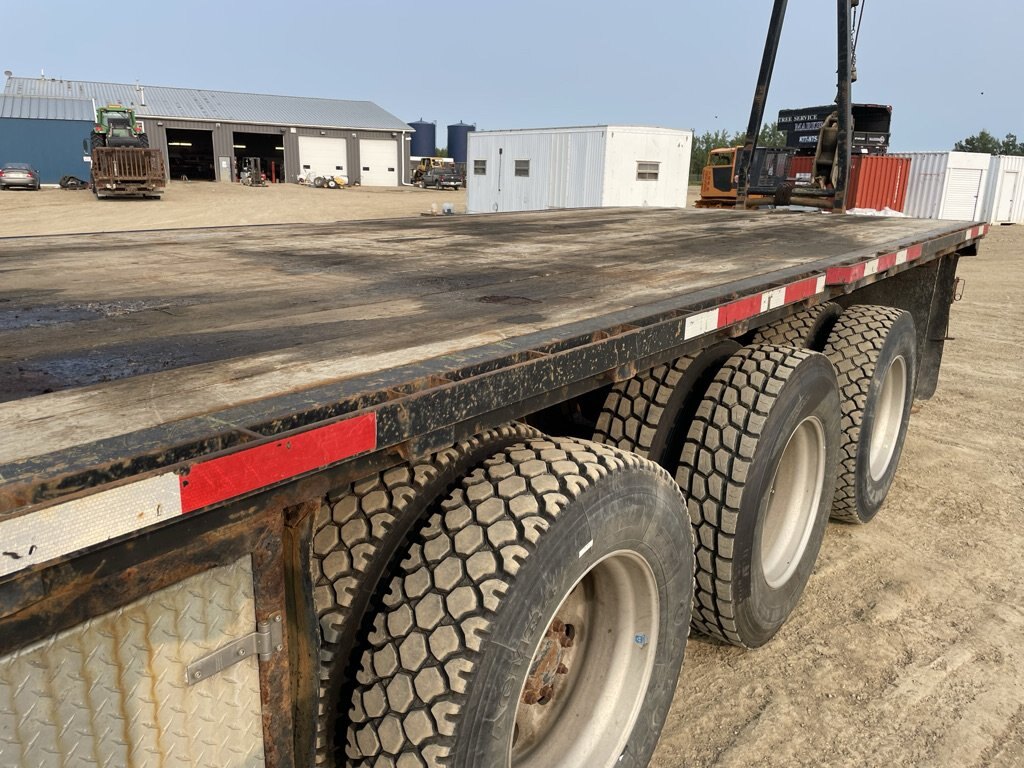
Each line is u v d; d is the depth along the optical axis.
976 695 3.00
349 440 1.31
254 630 1.30
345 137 52.75
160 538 1.12
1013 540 4.30
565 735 2.15
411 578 1.70
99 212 26.73
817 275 3.18
